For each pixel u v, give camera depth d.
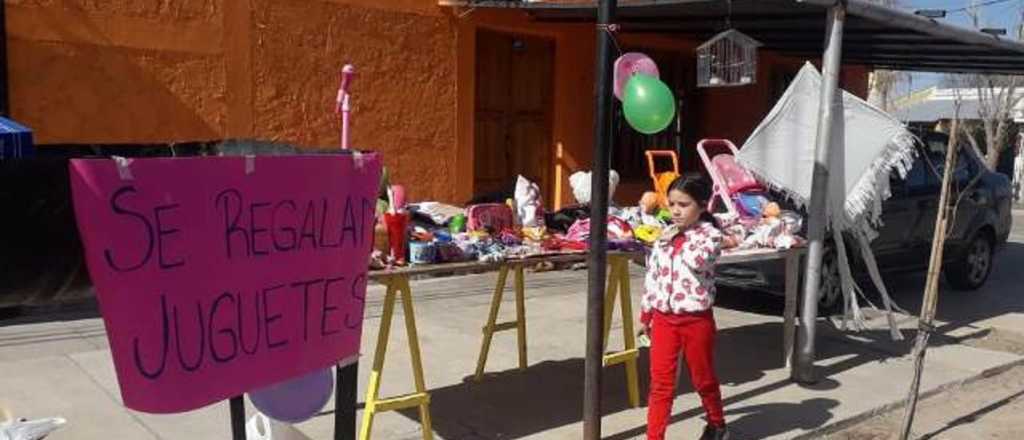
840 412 5.66
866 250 6.74
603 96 4.41
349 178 3.00
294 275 2.85
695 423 5.34
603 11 4.36
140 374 2.47
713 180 6.95
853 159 6.18
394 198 4.47
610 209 6.22
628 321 5.61
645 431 5.16
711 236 4.54
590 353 4.68
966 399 6.24
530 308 8.31
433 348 6.75
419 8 9.38
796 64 14.76
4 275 2.31
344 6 8.80
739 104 13.64
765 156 6.22
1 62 6.82
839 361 6.93
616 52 4.64
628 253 5.39
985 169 10.68
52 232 2.35
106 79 7.40
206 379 2.62
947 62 10.85
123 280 2.40
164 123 7.75
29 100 7.02
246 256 2.69
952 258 10.20
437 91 9.64
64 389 5.46
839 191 6.22
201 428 4.95
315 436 4.87
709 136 13.18
